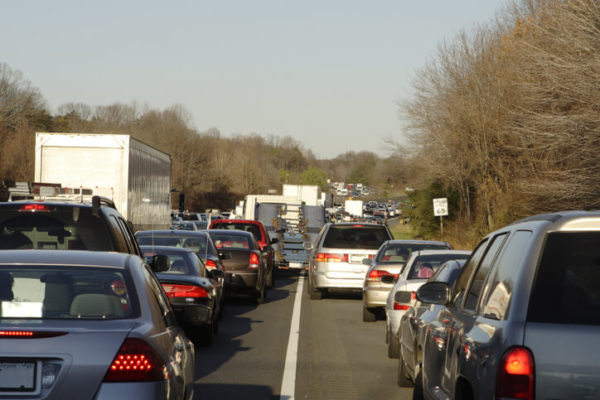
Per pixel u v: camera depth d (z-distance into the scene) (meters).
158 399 7.22
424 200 82.38
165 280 18.70
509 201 58.25
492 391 6.39
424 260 18.84
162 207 54.66
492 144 64.31
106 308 7.99
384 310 27.20
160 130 196.62
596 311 6.29
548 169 46.41
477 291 8.61
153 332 7.76
